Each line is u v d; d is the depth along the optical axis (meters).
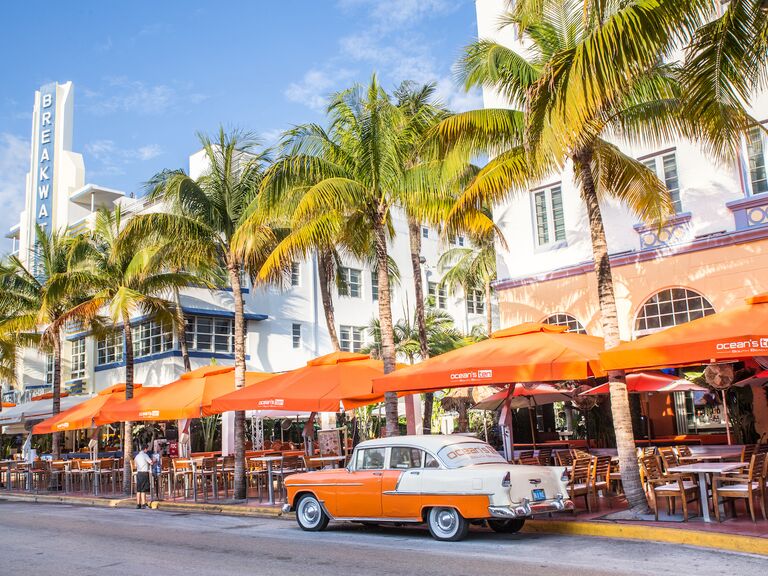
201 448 30.80
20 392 41.12
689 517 10.88
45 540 12.27
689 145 17.52
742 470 11.04
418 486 10.83
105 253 23.56
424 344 21.34
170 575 8.63
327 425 28.61
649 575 7.70
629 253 18.16
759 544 8.80
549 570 8.10
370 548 10.19
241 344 18.92
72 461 25.86
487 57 12.35
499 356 12.62
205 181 19.70
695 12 9.26
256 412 22.88
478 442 11.38
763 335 9.45
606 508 12.36
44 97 48.28
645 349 10.44
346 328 37.66
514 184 12.84
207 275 26.05
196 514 16.47
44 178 46.94
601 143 13.17
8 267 27.19
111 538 12.30
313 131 16.06
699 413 18.20
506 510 9.86
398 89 20.17
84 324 26.39
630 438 11.48
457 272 33.06
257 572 8.62
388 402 15.34
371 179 15.79
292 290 35.84
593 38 9.12
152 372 32.31
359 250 18.88
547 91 10.38
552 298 19.73
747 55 9.79
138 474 19.03
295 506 12.72
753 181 16.59
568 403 20.75
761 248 16.11
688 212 17.34
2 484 30.05
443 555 9.34
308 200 14.40
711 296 16.75
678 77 11.82
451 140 13.11
